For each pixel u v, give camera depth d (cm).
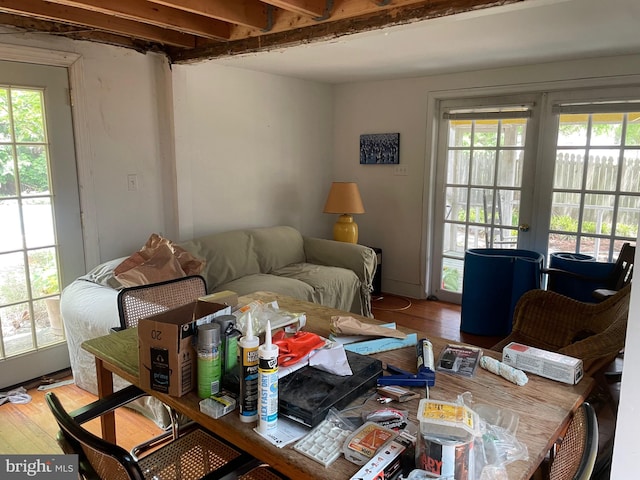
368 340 167
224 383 132
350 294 394
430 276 471
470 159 431
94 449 99
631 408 99
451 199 448
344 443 108
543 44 310
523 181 407
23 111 276
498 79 397
